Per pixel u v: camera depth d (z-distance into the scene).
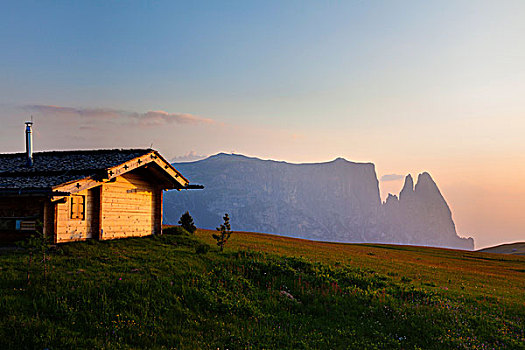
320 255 35.47
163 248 24.95
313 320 15.59
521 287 30.39
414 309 17.56
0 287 13.83
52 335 10.86
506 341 14.87
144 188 29.33
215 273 18.95
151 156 27.06
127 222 27.31
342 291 19.64
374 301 18.34
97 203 24.86
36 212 21.91
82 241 23.38
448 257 61.34
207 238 38.19
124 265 18.73
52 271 16.30
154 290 15.15
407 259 47.88
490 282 31.31
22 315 11.70
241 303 15.72
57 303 12.86
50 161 26.86
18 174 24.00
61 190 20.44
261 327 13.98
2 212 22.61
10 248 20.72
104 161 25.30
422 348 13.70
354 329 14.98
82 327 11.77
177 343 11.77
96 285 14.77
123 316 12.82
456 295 22.17
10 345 10.07
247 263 21.77
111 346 10.84
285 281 19.95
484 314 18.16
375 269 30.19
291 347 12.50
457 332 15.29
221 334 12.88
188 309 14.34
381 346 13.58
